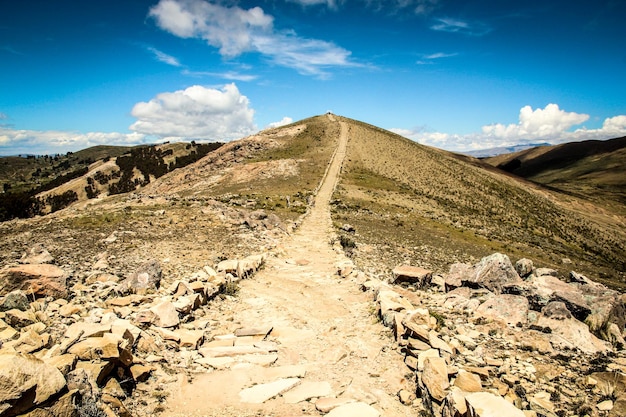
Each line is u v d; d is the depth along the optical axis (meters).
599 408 7.09
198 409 7.30
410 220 52.25
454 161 130.25
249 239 26.48
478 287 15.63
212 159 105.81
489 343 10.39
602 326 11.70
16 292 9.97
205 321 12.08
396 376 8.90
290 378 8.68
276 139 118.50
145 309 11.32
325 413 7.29
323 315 13.34
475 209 77.56
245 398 7.77
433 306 13.70
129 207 35.75
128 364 7.84
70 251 20.39
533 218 84.31
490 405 6.30
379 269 21.89
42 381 5.31
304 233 33.78
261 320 12.71
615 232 99.69
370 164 95.81
